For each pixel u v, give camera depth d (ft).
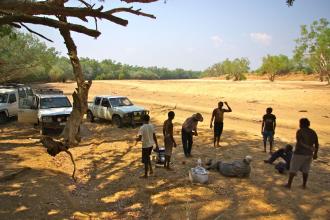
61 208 22.99
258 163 33.71
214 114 39.99
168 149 31.27
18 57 114.42
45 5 9.04
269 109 37.52
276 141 45.37
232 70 258.37
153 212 22.52
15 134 49.42
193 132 35.86
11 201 23.08
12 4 8.61
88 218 21.79
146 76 476.13
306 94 104.12
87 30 9.74
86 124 58.65
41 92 56.08
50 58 130.21
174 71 641.40
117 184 28.22
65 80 237.04
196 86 154.92
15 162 33.32
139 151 39.40
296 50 162.91
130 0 10.32
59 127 47.14
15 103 61.52
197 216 21.53
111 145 42.50
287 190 26.21
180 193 25.34
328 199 24.41
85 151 39.50
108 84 199.31
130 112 54.03
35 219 20.98
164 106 88.99
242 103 95.35
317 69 180.34
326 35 152.66
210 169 31.58
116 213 22.65
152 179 28.96
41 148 40.42
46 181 27.71
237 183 27.81
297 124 61.05
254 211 22.20
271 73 223.30
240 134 49.39
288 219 21.09
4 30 20.97
